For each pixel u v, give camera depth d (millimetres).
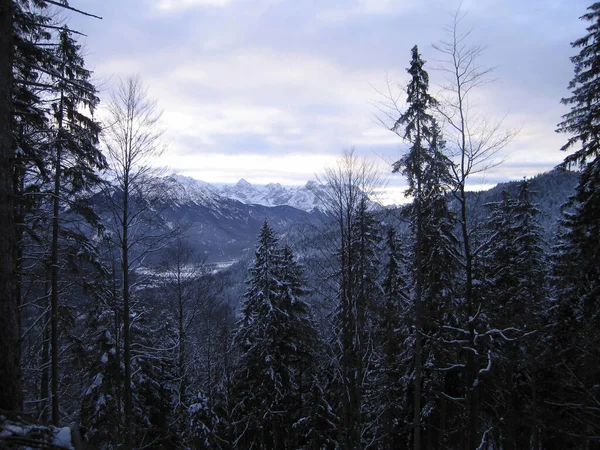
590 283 14844
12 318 6891
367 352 13234
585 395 14664
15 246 7195
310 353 19547
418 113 11914
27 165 10492
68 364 16500
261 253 21359
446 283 15023
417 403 11758
